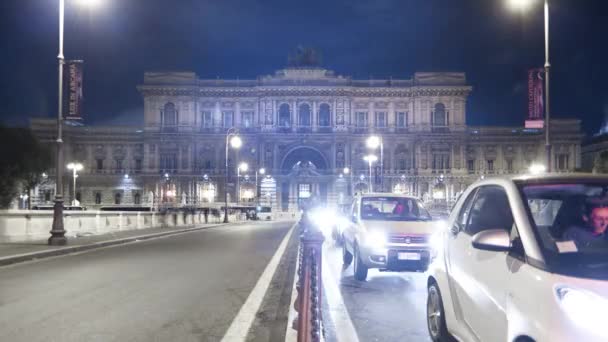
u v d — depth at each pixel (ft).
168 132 354.74
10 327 27.81
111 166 365.81
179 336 26.17
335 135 350.84
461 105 357.61
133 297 36.91
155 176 354.13
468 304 19.74
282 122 358.64
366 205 51.96
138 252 72.13
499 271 17.43
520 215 17.39
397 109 361.30
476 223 21.57
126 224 122.62
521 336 15.26
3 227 84.89
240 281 44.86
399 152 357.61
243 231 133.28
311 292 17.75
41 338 25.59
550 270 15.05
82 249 74.18
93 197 360.28
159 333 26.76
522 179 19.35
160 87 355.77
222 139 356.59
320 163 372.17
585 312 13.39
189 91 356.79
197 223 180.96
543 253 15.80
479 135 363.15
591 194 19.07
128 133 364.79
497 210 20.68
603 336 12.90
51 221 94.43
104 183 360.48
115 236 97.30
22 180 201.36
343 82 358.64
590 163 393.91
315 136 351.25
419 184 352.49
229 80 362.74
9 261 57.00
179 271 51.49
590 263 15.29
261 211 281.33
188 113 358.84
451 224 23.85
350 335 27.14
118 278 46.32
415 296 38.50
